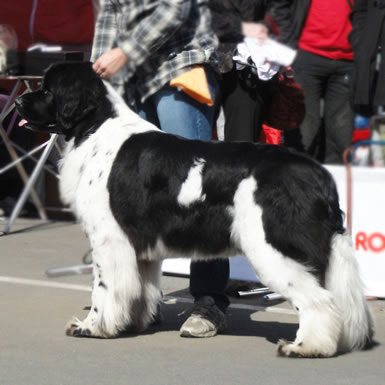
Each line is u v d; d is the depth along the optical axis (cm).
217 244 851
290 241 815
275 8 1202
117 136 884
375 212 1080
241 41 1056
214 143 862
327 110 1576
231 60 1051
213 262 940
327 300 826
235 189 830
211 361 832
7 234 1530
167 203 854
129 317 909
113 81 969
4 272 1244
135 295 893
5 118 1631
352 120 1563
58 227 1597
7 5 1772
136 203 864
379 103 1480
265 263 821
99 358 839
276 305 1077
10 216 1595
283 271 819
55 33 1741
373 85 1482
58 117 899
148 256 889
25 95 905
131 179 864
